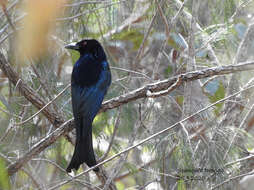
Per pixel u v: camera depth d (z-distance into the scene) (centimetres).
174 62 1205
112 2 1061
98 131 1120
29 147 902
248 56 1179
